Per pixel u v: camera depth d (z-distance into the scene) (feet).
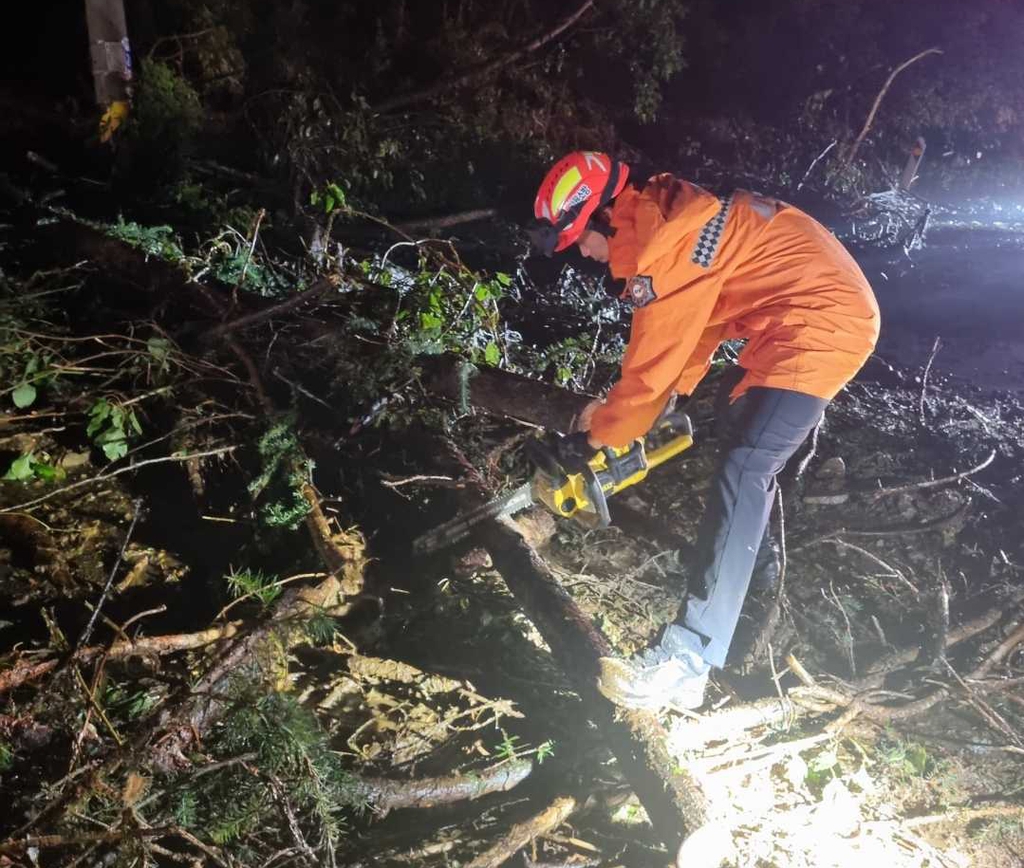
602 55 41.78
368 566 11.28
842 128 53.36
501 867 8.07
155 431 12.69
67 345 13.62
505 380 14.16
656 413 9.20
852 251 36.76
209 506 11.84
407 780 8.38
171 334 13.87
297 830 7.34
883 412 18.61
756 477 9.17
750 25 49.47
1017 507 15.46
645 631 11.39
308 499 11.23
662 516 14.01
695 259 8.66
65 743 8.09
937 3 53.98
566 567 12.34
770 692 10.71
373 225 23.86
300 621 9.40
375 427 13.42
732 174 45.09
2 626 9.40
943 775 9.82
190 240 18.95
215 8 26.53
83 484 11.21
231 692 8.59
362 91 31.91
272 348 14.03
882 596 12.88
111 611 10.01
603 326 20.65
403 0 34.47
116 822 7.36
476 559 11.69
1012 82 56.54
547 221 8.92
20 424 12.18
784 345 8.97
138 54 25.16
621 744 8.67
